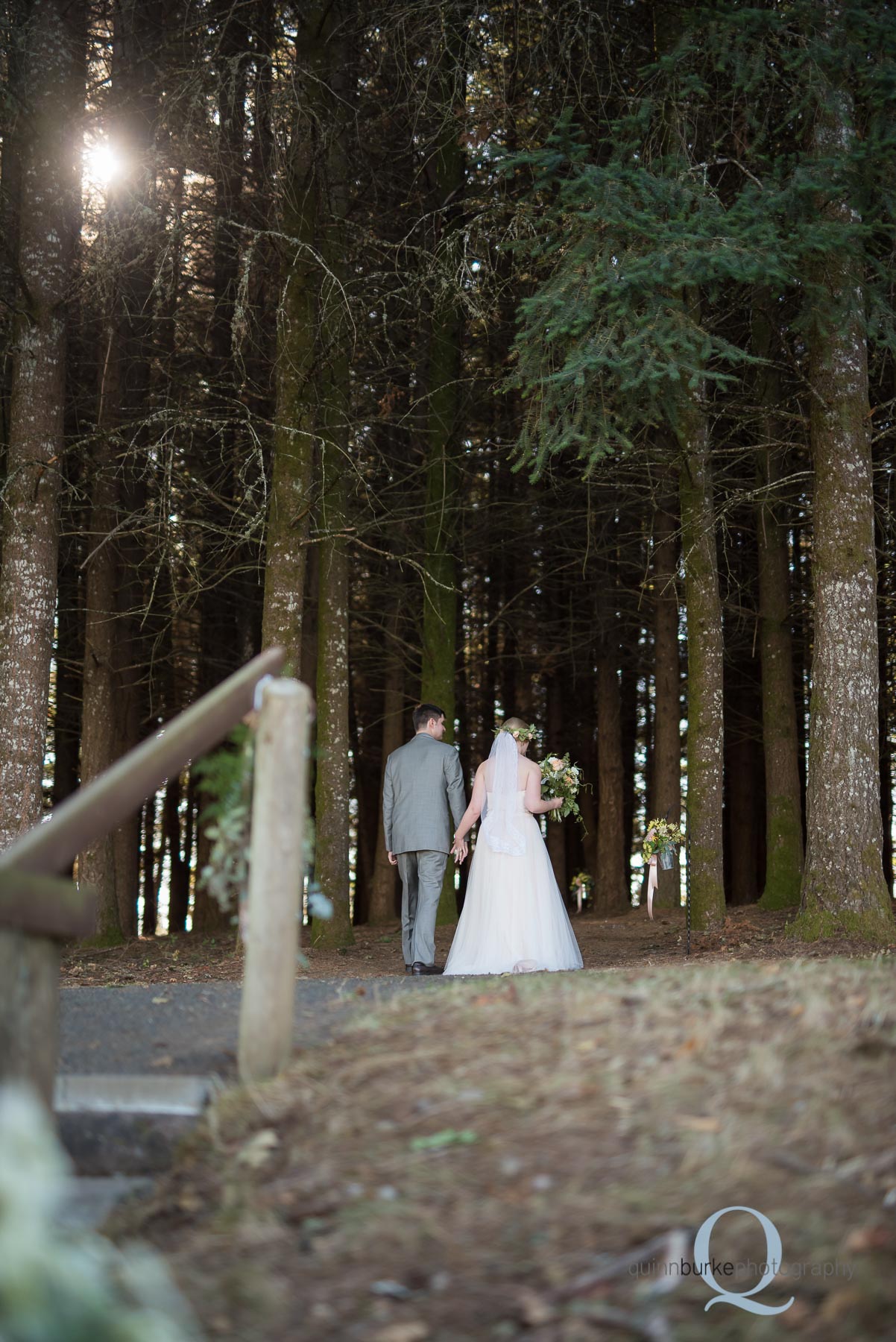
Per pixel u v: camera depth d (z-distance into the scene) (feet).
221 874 12.92
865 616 31.78
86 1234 10.02
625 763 85.71
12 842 33.50
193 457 56.29
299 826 12.78
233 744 13.35
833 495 32.22
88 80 44.29
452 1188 10.05
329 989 17.99
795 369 37.32
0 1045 9.65
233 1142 11.52
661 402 30.94
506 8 42.91
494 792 29.01
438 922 51.16
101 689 49.32
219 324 58.39
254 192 45.16
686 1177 9.86
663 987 14.67
